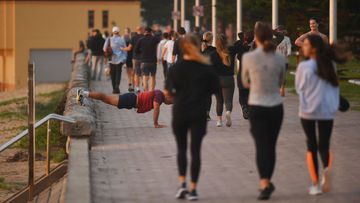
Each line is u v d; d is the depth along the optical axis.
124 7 111.19
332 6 36.66
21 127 41.06
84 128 20.50
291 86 40.19
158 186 15.41
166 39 41.06
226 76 24.17
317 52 13.93
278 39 32.06
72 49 110.69
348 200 13.83
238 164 17.72
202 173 16.67
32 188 18.67
